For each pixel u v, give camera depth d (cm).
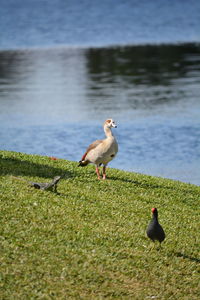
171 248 1412
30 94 5241
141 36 9519
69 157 3241
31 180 1750
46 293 1128
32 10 14112
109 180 1891
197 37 9131
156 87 5438
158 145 3481
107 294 1163
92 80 5962
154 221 1348
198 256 1402
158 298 1183
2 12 13862
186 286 1255
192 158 3170
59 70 6625
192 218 1658
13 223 1386
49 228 1388
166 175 2777
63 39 9331
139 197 1764
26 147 3453
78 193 1698
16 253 1247
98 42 8981
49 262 1235
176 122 4053
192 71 6278
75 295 1139
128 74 6281
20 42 9162
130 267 1278
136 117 4231
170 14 12525
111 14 12800
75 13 13125
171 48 8119
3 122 4141
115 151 1850
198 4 14238
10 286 1130
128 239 1414
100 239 1379
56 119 4225
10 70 6706
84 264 1248
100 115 4328
